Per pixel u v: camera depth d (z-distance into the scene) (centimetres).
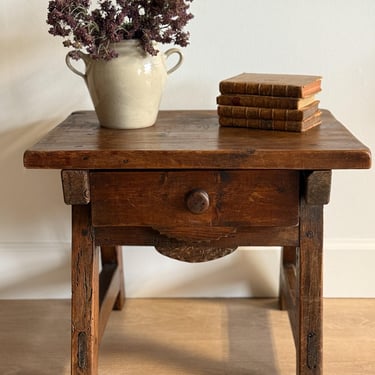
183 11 126
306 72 162
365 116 164
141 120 133
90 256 123
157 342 156
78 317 125
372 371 143
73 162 114
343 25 158
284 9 158
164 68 134
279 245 123
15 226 176
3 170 171
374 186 169
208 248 124
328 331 159
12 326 165
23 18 160
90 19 123
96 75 128
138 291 179
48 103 166
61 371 145
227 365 146
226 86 133
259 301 177
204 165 113
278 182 117
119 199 118
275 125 129
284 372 143
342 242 173
